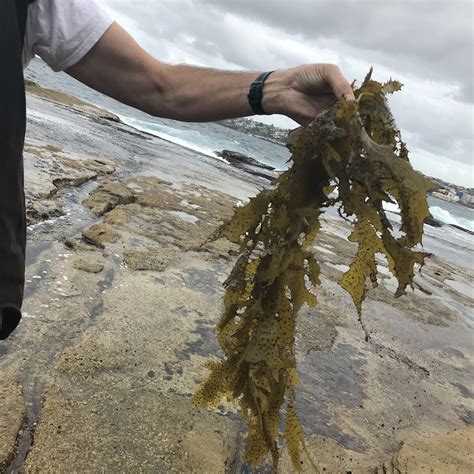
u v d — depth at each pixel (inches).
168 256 239.1
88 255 212.4
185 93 72.3
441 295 359.6
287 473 117.8
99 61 68.7
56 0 62.7
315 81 67.6
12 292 62.7
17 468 98.9
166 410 127.0
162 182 425.4
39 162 337.7
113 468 104.4
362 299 75.5
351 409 156.4
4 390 117.9
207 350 163.6
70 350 140.9
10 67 55.7
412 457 132.0
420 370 202.1
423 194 67.6
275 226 77.4
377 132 71.1
